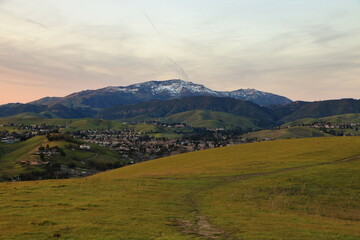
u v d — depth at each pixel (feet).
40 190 160.56
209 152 368.89
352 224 115.55
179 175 227.20
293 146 331.16
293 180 186.19
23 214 104.42
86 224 92.43
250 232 92.43
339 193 162.81
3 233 80.43
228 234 90.48
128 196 149.79
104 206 123.13
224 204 142.20
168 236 83.51
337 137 368.48
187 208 130.82
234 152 342.03
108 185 181.98
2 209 112.47
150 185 185.26
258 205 142.82
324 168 212.84
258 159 275.39
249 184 182.80
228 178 207.41
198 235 87.51
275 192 165.17
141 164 361.30
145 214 111.96
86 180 208.54
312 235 91.61
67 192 155.33
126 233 84.58
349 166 215.72
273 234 90.84
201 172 234.58
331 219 123.34
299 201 151.43
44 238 77.36
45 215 103.45
